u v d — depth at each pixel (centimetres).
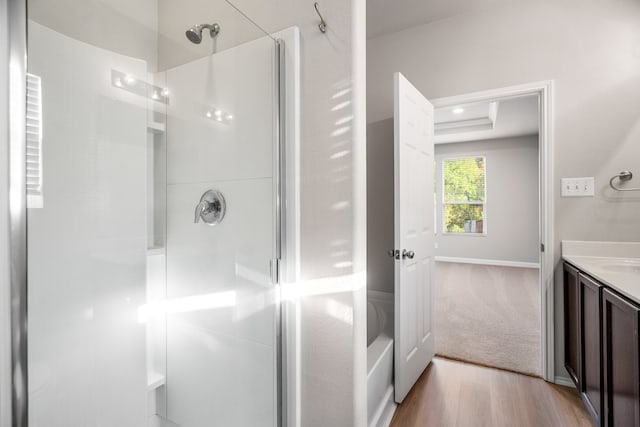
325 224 120
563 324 201
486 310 345
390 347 185
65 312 90
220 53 117
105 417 100
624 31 190
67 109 90
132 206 105
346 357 116
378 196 265
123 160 102
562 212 202
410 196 198
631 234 188
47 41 86
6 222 79
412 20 240
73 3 92
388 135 261
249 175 119
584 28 198
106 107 99
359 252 117
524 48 213
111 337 101
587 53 197
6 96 79
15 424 80
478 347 253
